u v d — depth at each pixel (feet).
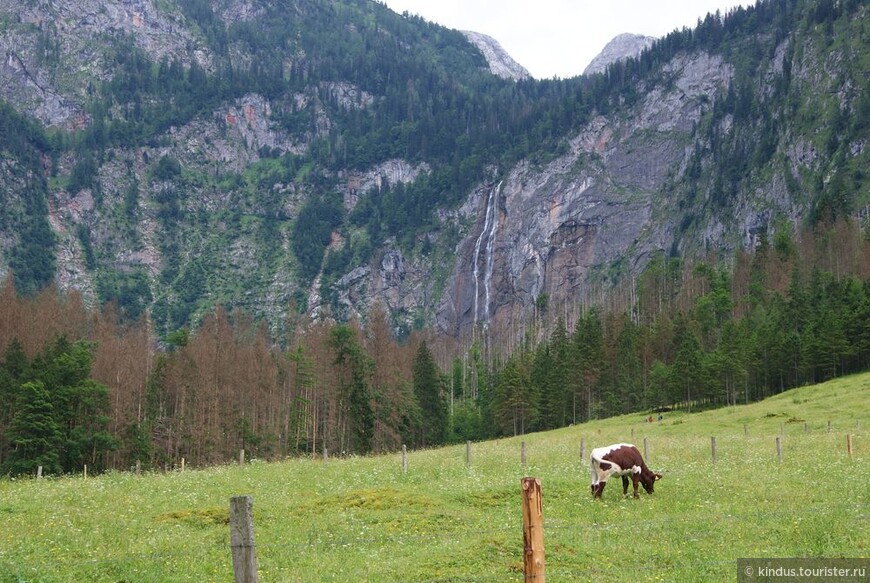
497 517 81.97
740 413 284.82
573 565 62.75
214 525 83.35
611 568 61.62
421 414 398.83
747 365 371.76
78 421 251.80
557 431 329.93
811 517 74.28
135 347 389.60
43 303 425.28
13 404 241.35
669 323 511.40
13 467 222.07
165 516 86.53
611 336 515.91
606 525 76.74
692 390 377.50
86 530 79.71
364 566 63.93
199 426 298.76
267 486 108.58
